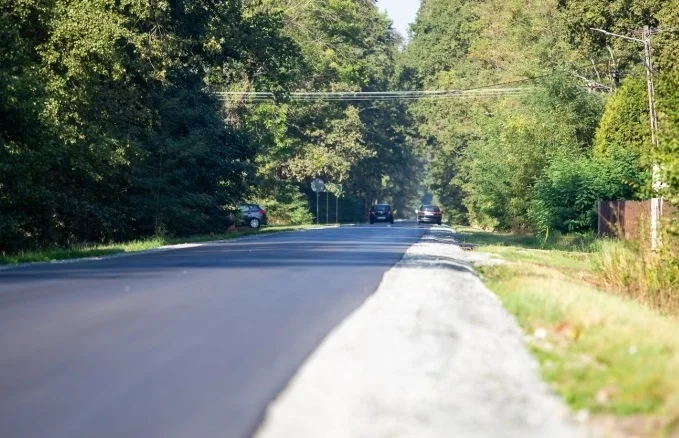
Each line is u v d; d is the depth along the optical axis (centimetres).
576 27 11838
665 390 1780
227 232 11162
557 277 4791
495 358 2178
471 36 19762
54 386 1820
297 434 1486
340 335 2420
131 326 2588
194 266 4812
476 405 1708
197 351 2211
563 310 3006
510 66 16225
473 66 17950
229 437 1465
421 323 2641
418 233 10812
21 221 7056
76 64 7194
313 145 17650
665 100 5188
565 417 1658
